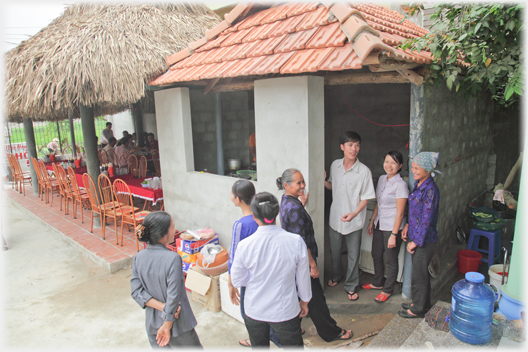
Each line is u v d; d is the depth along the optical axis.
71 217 7.07
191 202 4.98
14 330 3.53
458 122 4.50
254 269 2.18
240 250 2.20
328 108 7.40
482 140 5.57
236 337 3.32
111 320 3.69
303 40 3.55
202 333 3.39
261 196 2.17
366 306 3.62
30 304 4.04
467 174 5.09
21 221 7.24
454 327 2.53
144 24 5.43
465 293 2.47
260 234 2.19
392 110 6.68
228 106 6.40
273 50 3.69
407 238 3.47
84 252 5.40
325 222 6.11
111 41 4.91
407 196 3.33
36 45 5.52
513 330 2.32
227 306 3.67
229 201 4.37
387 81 3.62
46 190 8.32
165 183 5.43
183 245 4.27
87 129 5.82
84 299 4.13
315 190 3.52
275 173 3.70
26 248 5.74
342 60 2.89
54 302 4.07
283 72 3.18
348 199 3.54
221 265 3.78
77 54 4.75
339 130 7.37
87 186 5.92
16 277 4.73
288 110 3.45
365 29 3.04
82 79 4.65
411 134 3.43
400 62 3.02
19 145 12.52
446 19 3.36
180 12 6.25
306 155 3.38
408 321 3.25
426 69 3.28
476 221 4.54
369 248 4.12
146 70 4.75
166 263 2.17
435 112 3.71
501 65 3.11
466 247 4.79
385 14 4.97
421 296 3.23
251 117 6.99
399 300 3.60
